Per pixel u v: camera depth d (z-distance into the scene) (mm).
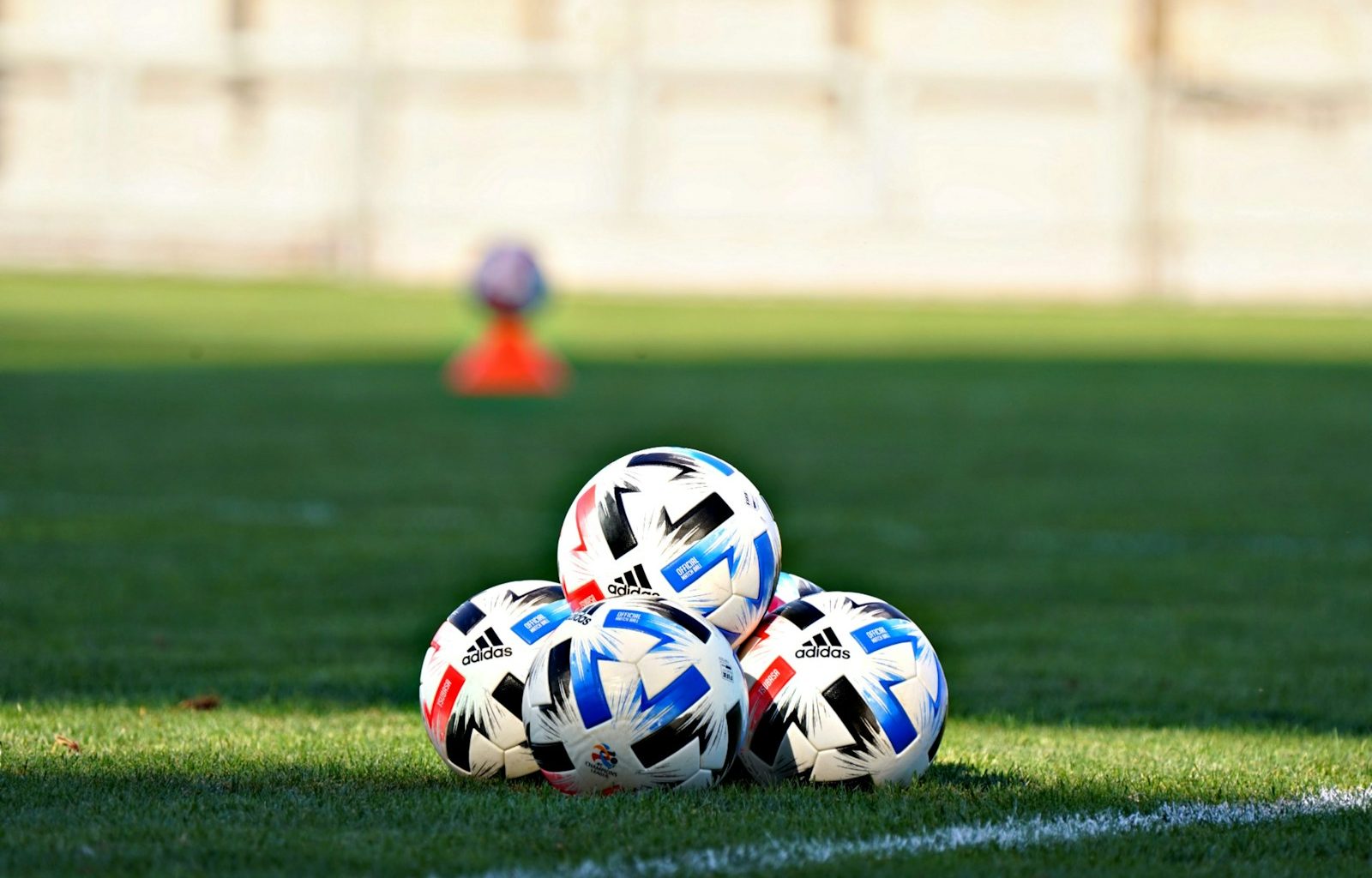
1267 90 74250
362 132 73750
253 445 24016
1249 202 74625
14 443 23344
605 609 6340
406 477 21172
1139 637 11938
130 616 12008
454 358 39688
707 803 6113
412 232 71125
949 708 9391
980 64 74438
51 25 74062
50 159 73562
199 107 74000
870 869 5359
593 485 6844
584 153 74500
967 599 13547
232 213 73188
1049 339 49562
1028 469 23078
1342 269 70938
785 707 6586
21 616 11875
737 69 74438
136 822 5871
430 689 6758
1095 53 74125
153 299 54656
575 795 6266
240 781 6707
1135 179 74000
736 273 70125
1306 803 6625
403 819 5938
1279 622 12594
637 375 36344
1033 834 5949
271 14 74625
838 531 17359
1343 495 20797
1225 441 26719
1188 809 6453
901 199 74562
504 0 74625
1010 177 74625
